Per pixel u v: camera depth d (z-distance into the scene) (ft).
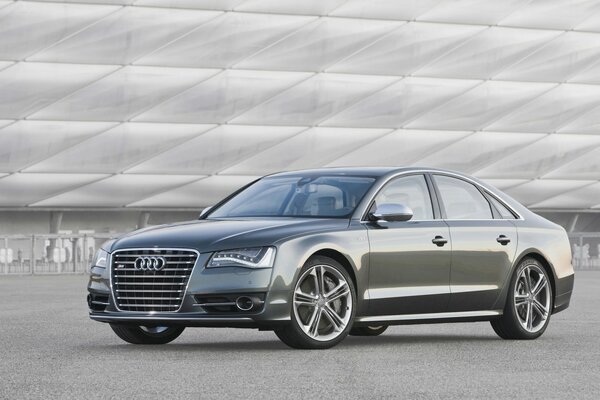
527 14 129.29
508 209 46.55
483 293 44.21
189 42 121.70
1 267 119.55
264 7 120.26
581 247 138.82
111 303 40.37
